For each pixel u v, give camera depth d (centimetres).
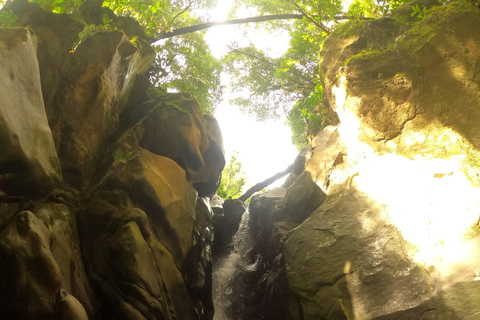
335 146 1048
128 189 810
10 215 665
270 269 1058
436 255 716
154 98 1027
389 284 738
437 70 890
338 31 1140
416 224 768
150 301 725
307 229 902
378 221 824
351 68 986
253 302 1073
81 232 765
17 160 638
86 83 824
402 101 900
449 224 731
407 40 956
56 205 730
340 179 964
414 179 819
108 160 853
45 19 852
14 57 642
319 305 790
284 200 1116
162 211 819
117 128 927
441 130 846
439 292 671
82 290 708
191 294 879
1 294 593
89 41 838
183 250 850
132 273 728
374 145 923
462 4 955
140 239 757
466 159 789
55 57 818
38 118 687
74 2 910
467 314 629
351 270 790
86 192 808
